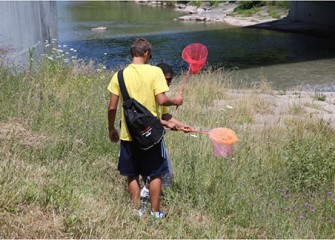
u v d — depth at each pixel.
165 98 4.80
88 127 7.26
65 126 7.29
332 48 28.70
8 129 6.88
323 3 37.06
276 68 22.56
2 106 7.69
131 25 39.41
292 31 35.69
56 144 6.62
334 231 5.56
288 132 9.20
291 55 26.30
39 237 4.25
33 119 7.39
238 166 6.87
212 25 39.84
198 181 6.14
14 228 4.28
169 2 56.44
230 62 24.14
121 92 4.79
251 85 17.42
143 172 5.00
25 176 5.25
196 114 9.81
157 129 4.75
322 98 13.82
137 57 4.96
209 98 12.16
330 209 6.09
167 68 5.23
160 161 4.96
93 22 41.50
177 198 5.69
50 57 11.20
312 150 7.71
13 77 9.25
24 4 13.41
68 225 4.50
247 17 42.88
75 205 4.86
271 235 5.22
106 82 10.60
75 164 6.11
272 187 6.55
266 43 30.56
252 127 9.82
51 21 17.69
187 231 5.02
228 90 14.10
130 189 5.16
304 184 6.89
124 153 4.96
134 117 4.69
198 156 6.75
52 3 17.97
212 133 4.99
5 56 10.46
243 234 5.17
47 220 4.53
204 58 5.45
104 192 5.57
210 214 5.50
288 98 13.80
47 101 8.14
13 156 5.84
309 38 32.69
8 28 11.89
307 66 23.08
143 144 4.74
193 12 49.00
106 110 8.20
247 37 33.00
